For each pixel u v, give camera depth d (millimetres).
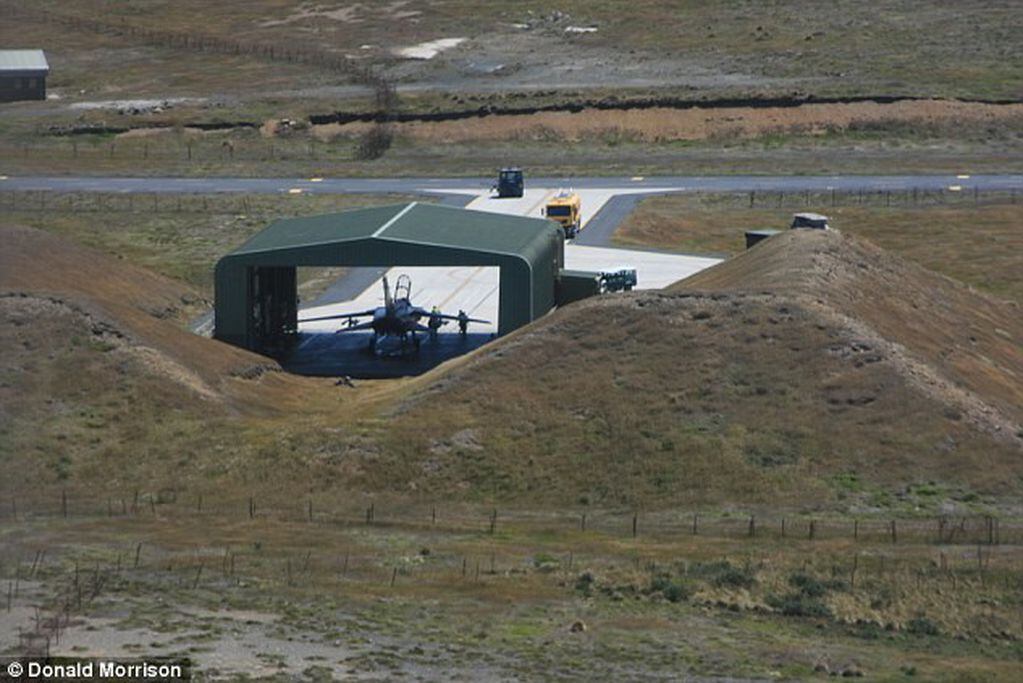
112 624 171375
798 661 172375
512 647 172000
